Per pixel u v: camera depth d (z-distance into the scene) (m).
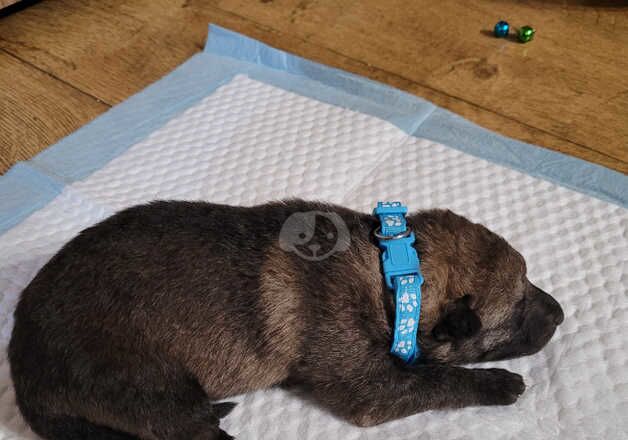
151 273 0.23
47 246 0.32
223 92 0.41
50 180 0.35
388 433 0.25
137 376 0.23
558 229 0.32
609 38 0.44
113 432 0.23
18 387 0.22
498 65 0.43
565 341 0.27
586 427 0.25
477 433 0.25
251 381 0.25
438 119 0.38
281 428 0.25
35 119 0.40
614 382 0.26
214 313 0.24
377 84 0.41
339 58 0.44
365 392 0.25
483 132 0.37
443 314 0.25
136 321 0.23
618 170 0.35
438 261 0.25
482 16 0.47
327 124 0.38
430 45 0.45
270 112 0.39
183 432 0.24
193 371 0.24
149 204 0.26
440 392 0.25
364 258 0.24
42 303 0.23
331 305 0.24
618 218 0.32
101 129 0.38
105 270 0.23
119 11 0.49
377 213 0.25
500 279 0.25
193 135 0.38
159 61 0.44
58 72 0.43
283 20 0.48
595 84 0.41
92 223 0.33
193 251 0.24
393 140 0.37
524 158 0.36
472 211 0.33
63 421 0.23
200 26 0.47
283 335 0.24
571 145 0.37
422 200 0.34
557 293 0.29
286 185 0.35
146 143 0.37
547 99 0.40
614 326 0.28
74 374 0.22
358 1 0.49
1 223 0.33
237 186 0.35
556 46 0.44
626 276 0.30
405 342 0.24
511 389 0.25
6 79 0.43
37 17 0.48
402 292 0.24
